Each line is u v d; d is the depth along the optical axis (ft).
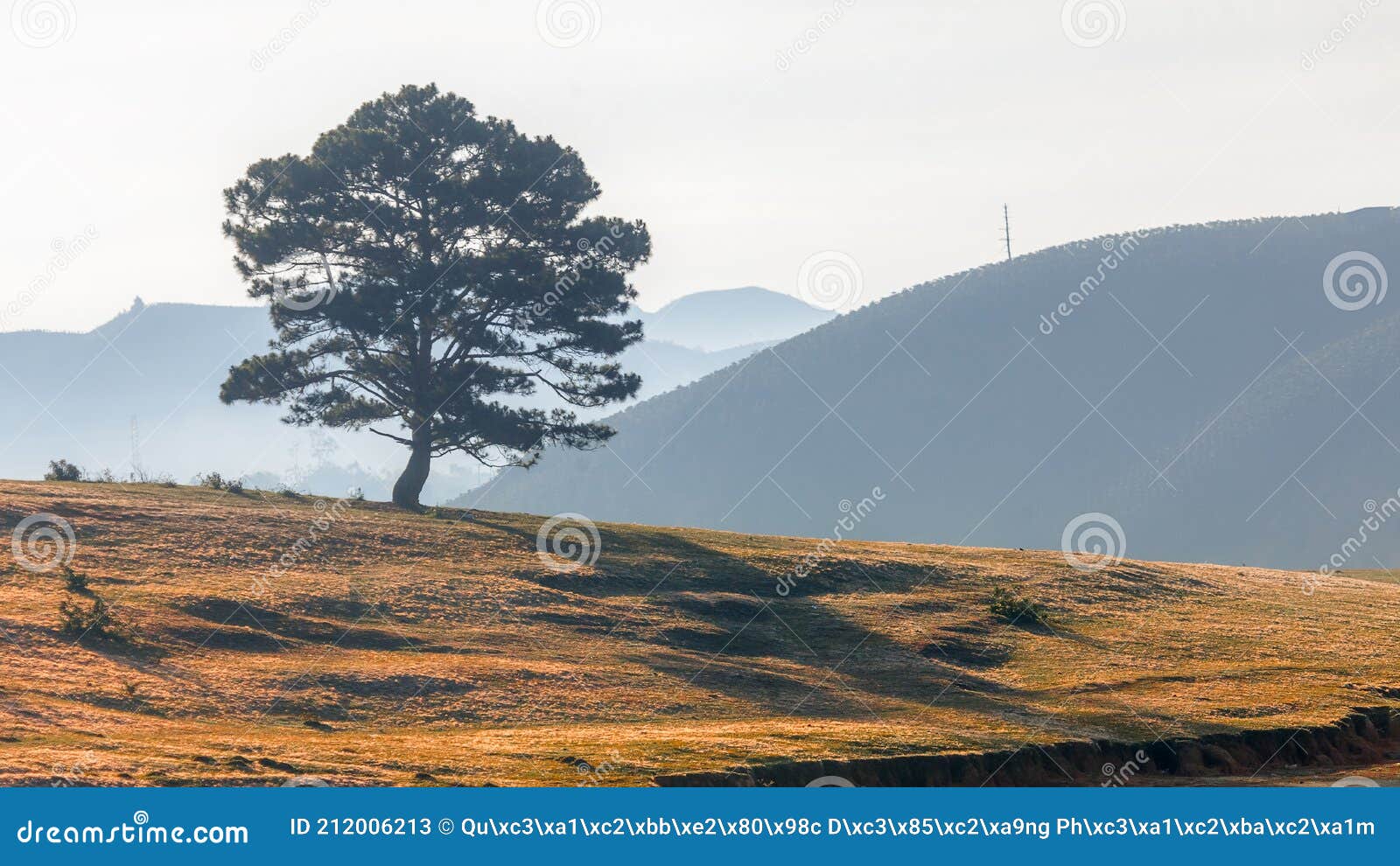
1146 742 134.92
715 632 181.37
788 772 110.73
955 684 161.27
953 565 234.58
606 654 163.43
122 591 163.43
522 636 167.73
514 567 203.31
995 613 200.54
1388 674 173.37
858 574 221.46
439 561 202.80
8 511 200.34
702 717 137.59
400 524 224.94
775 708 145.38
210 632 150.61
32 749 95.71
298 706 126.00
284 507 232.53
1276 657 182.50
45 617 145.18
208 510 220.02
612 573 207.10
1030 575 231.50
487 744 115.24
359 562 196.65
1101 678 166.61
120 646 138.92
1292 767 136.36
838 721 139.03
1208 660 178.91
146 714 115.44
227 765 95.35
